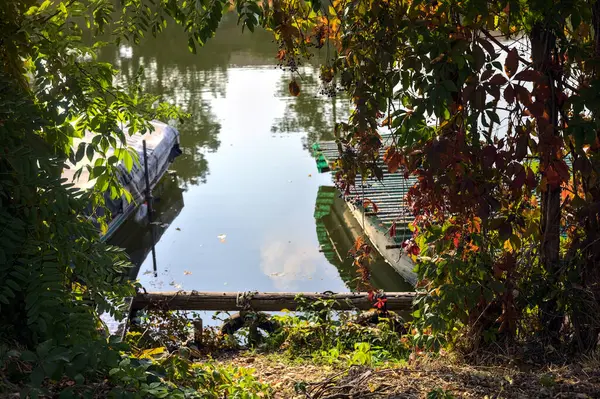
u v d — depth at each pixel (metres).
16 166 4.16
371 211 13.02
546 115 4.95
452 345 5.60
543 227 5.38
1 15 4.68
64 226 4.29
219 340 8.15
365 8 4.85
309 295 8.63
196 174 17.42
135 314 8.51
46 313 3.99
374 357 6.56
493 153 4.67
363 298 8.54
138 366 3.84
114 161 5.09
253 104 22.20
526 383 4.64
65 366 3.55
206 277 12.16
